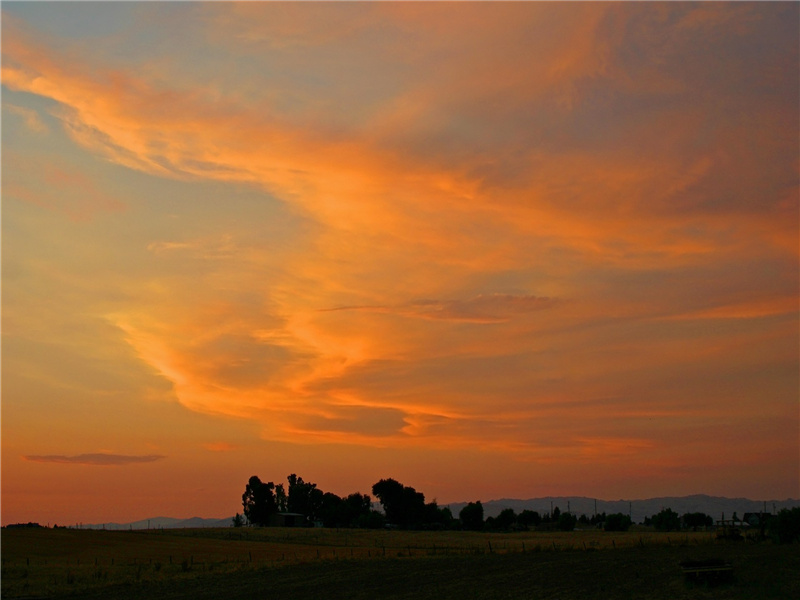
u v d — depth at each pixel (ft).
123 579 217.15
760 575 132.26
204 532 507.30
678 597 119.34
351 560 253.44
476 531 604.49
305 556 290.97
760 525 240.73
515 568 186.91
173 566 255.70
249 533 512.22
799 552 169.17
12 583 209.36
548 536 471.62
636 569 160.66
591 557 203.41
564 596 132.46
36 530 406.62
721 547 208.64
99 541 370.32
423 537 472.85
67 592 193.47
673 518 591.78
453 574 184.85
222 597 174.81
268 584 194.70
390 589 167.02
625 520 609.83
